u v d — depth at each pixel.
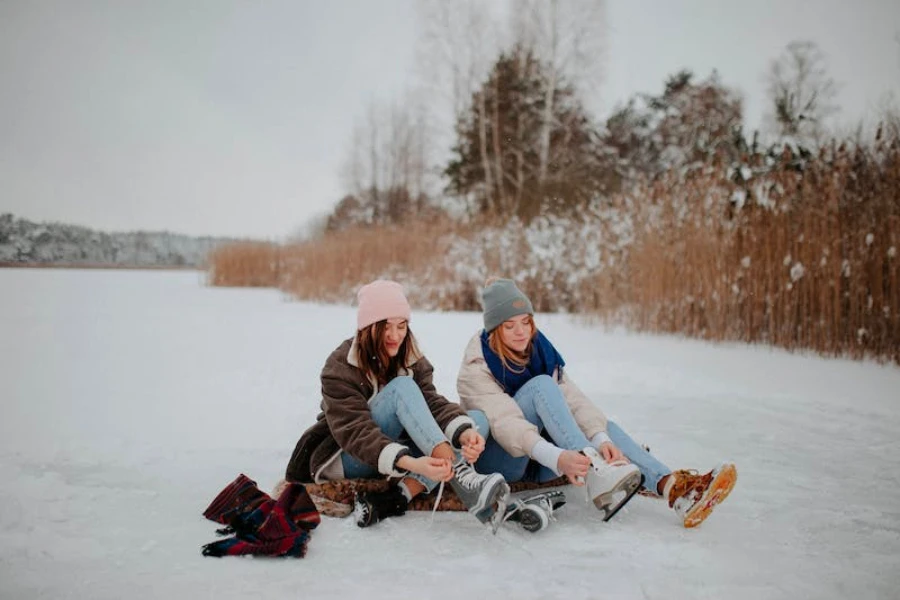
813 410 3.35
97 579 1.54
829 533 1.83
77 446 2.60
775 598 1.46
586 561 1.65
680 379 4.12
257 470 2.38
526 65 18.89
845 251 5.13
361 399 1.99
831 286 5.14
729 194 6.15
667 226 6.46
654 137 21.92
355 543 1.76
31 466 2.36
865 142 5.45
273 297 11.77
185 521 1.90
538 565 1.62
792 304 5.38
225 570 1.59
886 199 5.06
